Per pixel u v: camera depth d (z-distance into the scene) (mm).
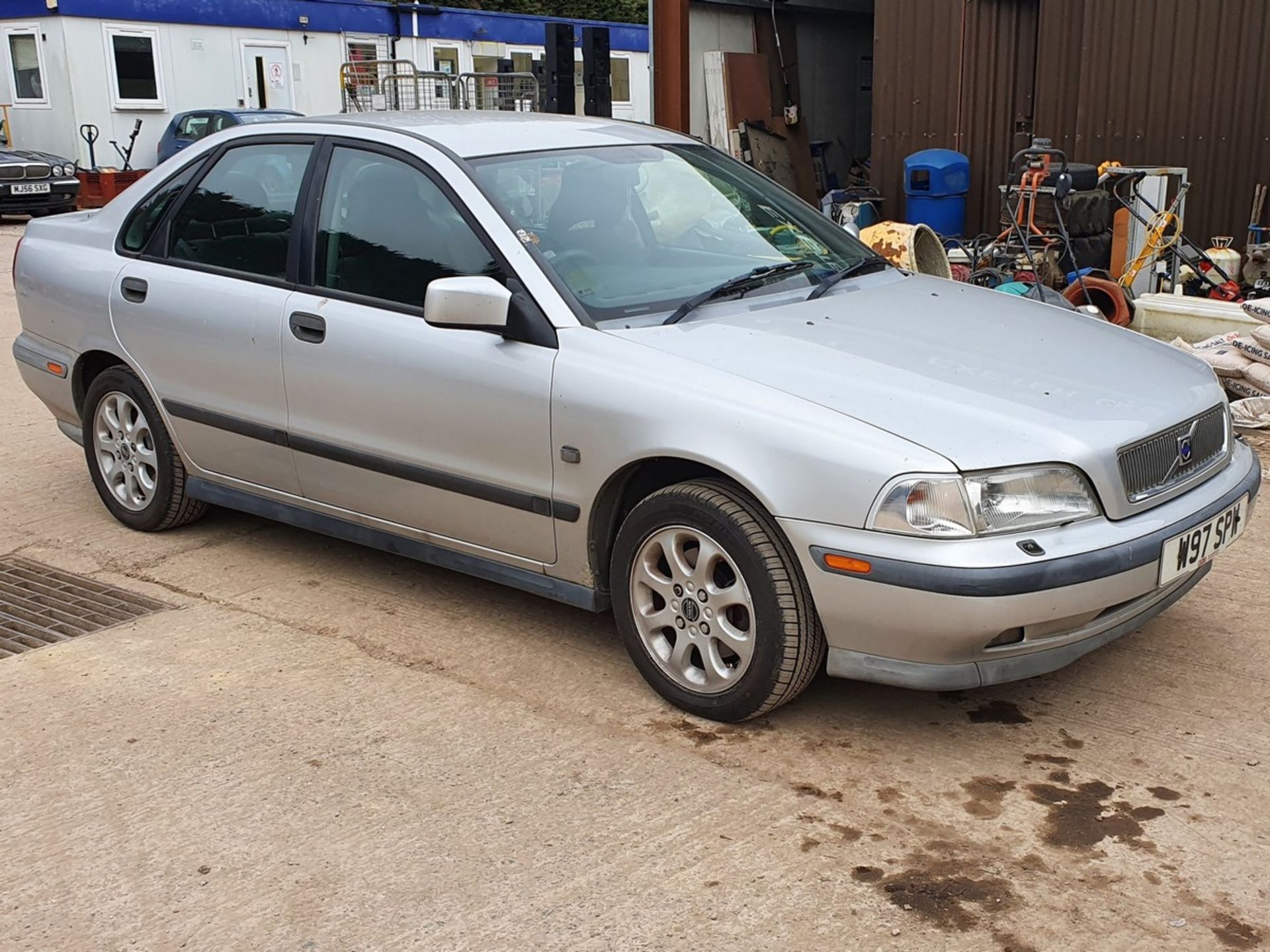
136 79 22375
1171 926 2662
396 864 2943
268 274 4484
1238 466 3779
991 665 3213
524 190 4062
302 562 4961
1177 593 3625
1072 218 8898
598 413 3562
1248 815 3074
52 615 4484
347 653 4117
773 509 3264
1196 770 3293
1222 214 9703
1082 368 3635
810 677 3449
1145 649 4027
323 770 3373
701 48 13086
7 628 4371
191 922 2752
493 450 3855
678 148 4652
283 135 4578
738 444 3316
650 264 4039
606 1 38188
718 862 2922
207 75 23109
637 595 3688
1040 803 3154
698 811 3145
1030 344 3787
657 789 3254
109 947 2674
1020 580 3051
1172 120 9781
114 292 4961
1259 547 4914
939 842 2992
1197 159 9719
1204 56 9539
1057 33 10273
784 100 13703
